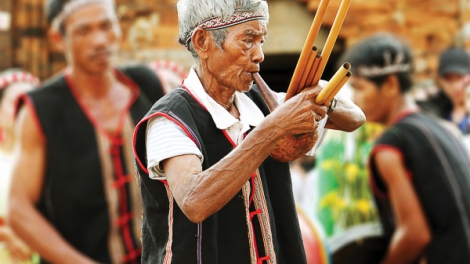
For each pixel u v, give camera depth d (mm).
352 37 10055
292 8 10188
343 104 4004
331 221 7691
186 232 3643
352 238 7055
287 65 11039
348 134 7664
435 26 9969
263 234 3754
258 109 3930
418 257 6727
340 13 3494
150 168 3650
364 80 7000
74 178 6645
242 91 3752
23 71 10312
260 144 3469
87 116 6727
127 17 10148
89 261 6602
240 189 3693
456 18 9961
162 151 3576
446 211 6562
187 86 3793
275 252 3787
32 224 6605
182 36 3814
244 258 3721
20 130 6738
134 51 10164
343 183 7680
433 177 6602
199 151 3615
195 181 3463
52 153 6660
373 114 7078
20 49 10297
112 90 6832
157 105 3709
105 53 6723
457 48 9555
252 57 3682
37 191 6738
